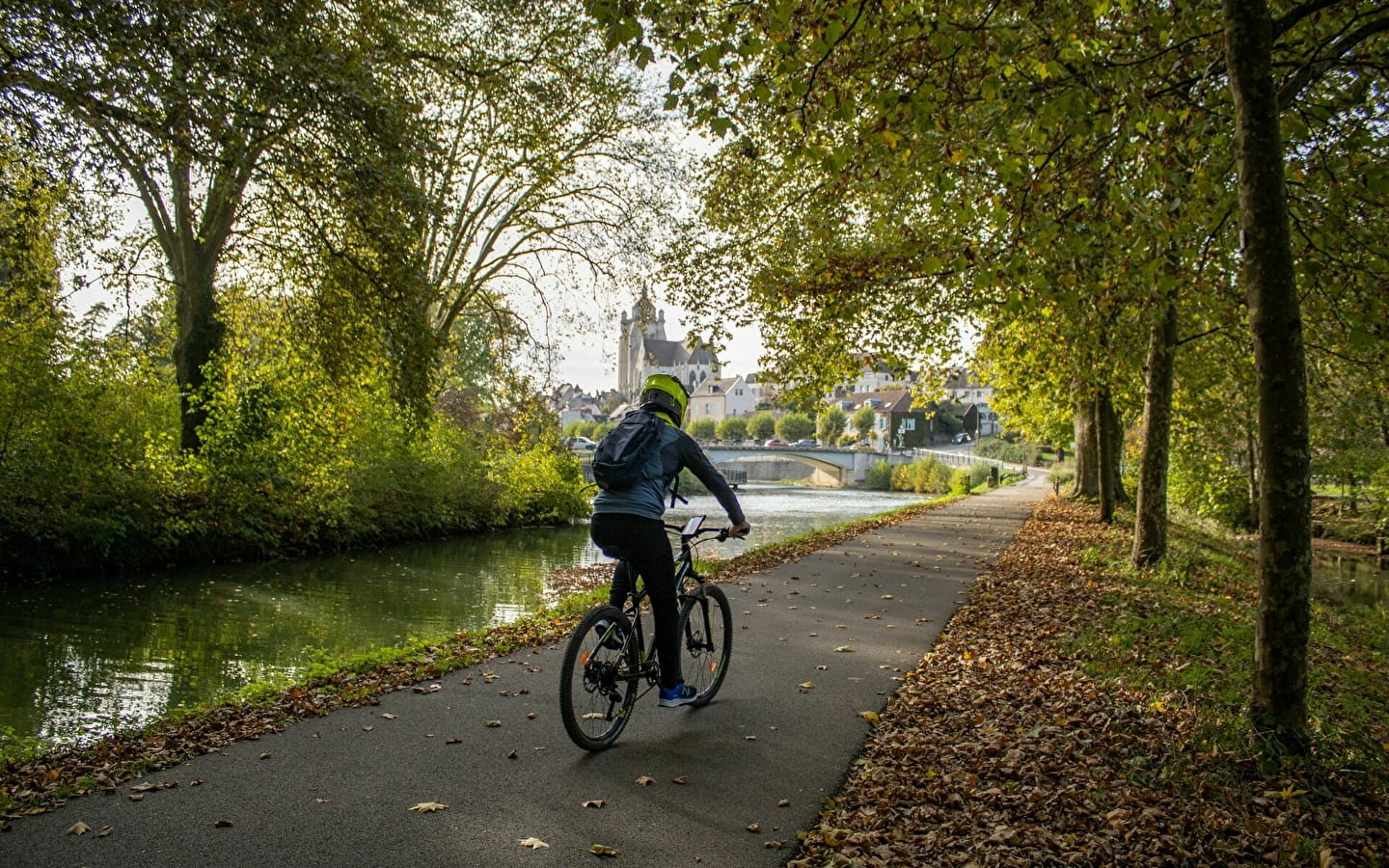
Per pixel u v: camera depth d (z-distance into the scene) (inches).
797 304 582.9
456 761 180.5
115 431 697.6
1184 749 194.5
